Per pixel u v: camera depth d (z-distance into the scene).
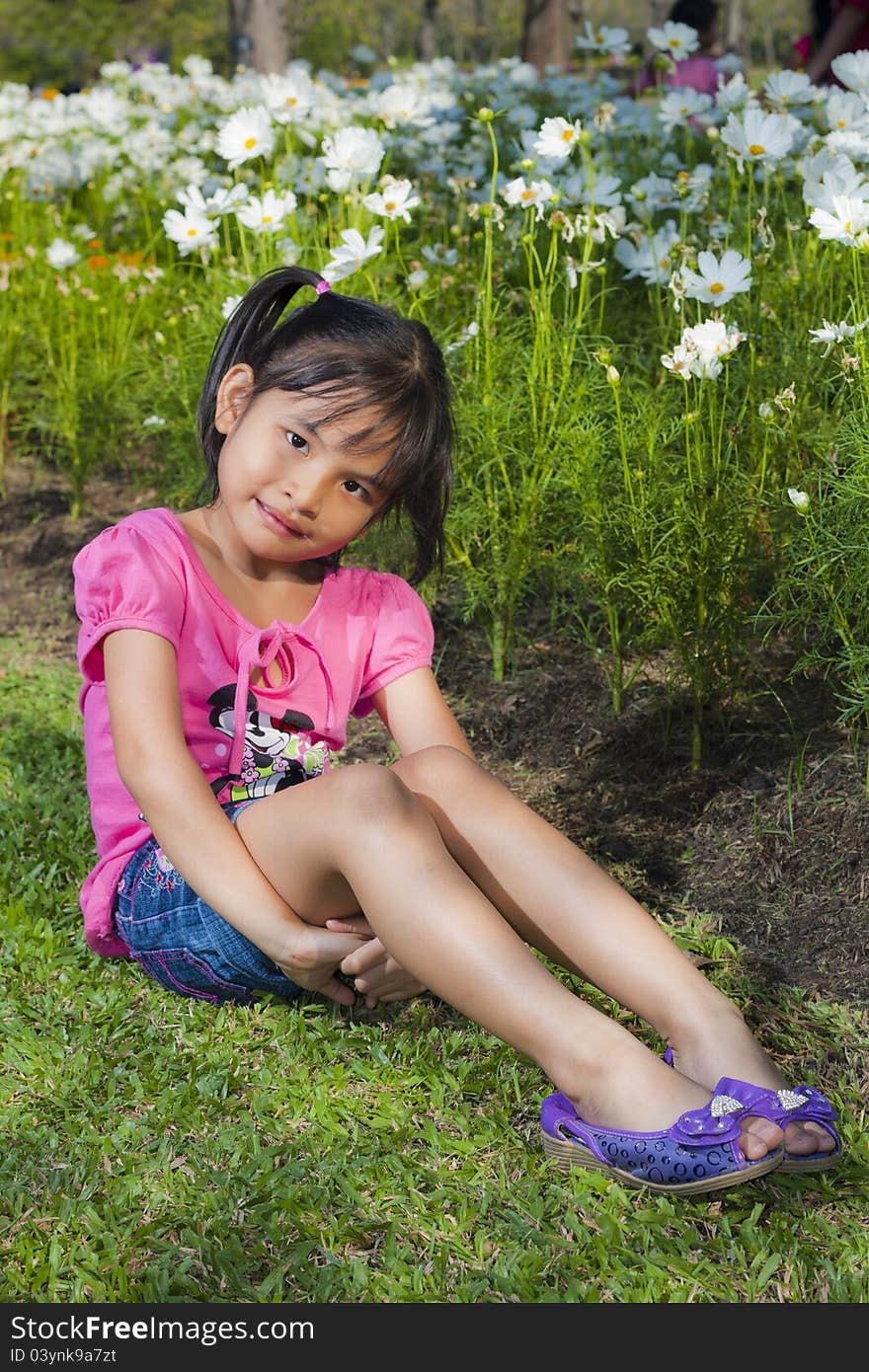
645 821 2.51
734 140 3.10
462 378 3.23
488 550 3.08
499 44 27.27
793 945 2.15
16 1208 1.61
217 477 1.97
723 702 2.78
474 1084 1.84
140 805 1.83
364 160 3.32
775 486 2.90
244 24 11.47
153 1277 1.51
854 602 2.57
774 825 2.40
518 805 1.83
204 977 1.95
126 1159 1.70
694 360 2.45
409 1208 1.63
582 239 3.75
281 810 1.75
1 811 2.59
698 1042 1.68
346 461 1.83
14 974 2.10
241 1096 1.84
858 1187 1.66
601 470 2.76
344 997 1.91
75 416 4.16
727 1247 1.57
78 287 4.61
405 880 1.64
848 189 2.69
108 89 7.14
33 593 3.80
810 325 3.12
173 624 1.89
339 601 2.09
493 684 3.05
